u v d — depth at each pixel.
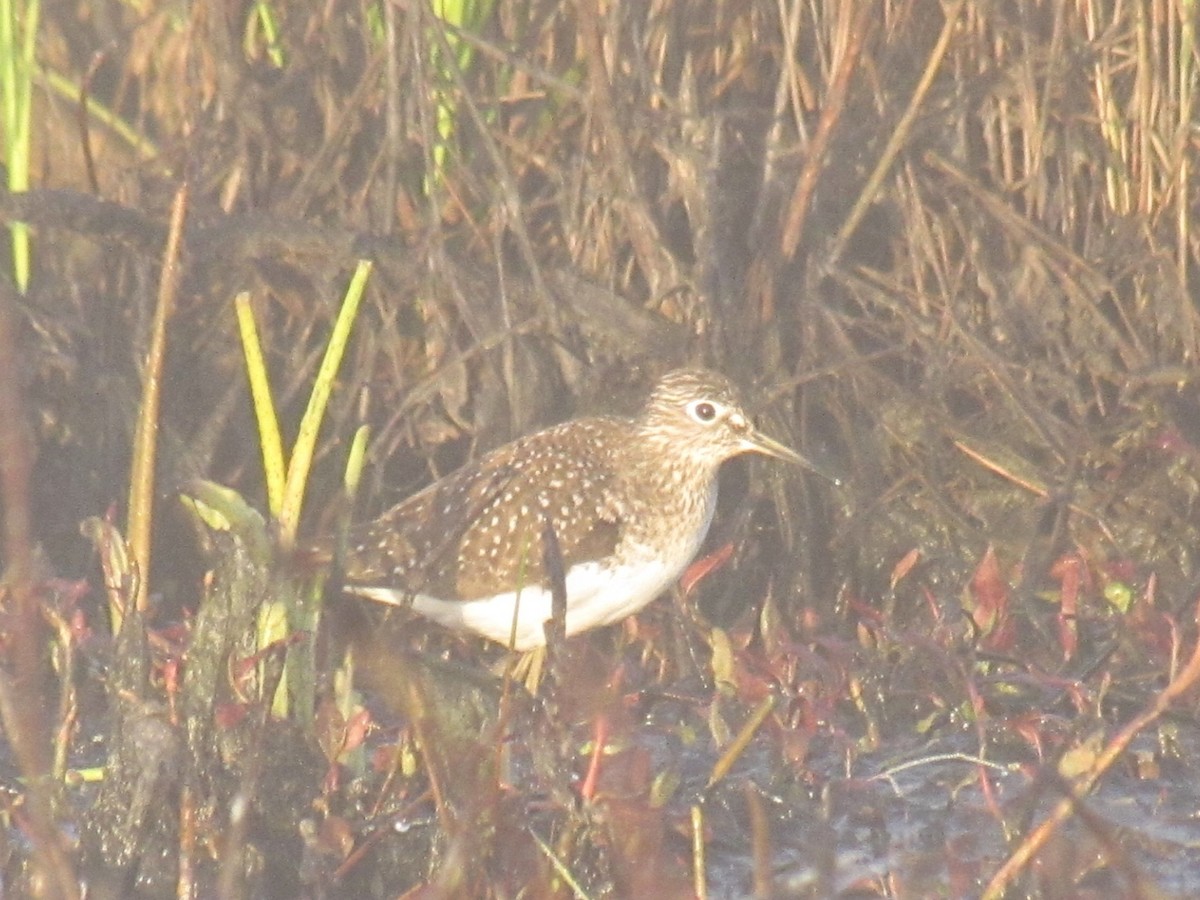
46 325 13.05
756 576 12.69
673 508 11.07
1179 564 12.60
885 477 12.97
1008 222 13.42
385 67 13.10
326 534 11.33
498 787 8.19
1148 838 9.27
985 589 10.71
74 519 12.77
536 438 11.34
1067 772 8.53
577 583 10.83
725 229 13.57
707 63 13.79
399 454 13.14
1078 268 13.38
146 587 8.44
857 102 13.68
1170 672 10.47
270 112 13.83
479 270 13.18
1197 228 13.57
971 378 13.22
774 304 13.16
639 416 11.30
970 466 12.95
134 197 13.74
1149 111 13.30
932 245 13.53
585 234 13.36
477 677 9.04
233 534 8.60
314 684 9.48
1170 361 13.34
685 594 11.55
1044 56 13.59
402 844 8.67
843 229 13.27
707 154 13.30
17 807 8.64
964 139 13.66
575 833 8.27
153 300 13.25
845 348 13.05
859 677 10.47
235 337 13.27
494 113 13.59
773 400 12.84
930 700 10.71
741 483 13.05
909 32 13.73
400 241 13.27
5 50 13.05
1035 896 8.37
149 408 8.25
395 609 11.41
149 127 14.51
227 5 13.58
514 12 13.81
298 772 8.79
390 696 8.10
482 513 10.86
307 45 13.89
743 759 10.06
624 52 13.38
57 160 14.56
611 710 8.47
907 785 9.81
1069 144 13.58
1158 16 13.12
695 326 13.05
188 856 8.30
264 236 13.12
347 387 13.19
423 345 13.38
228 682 8.72
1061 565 11.56
